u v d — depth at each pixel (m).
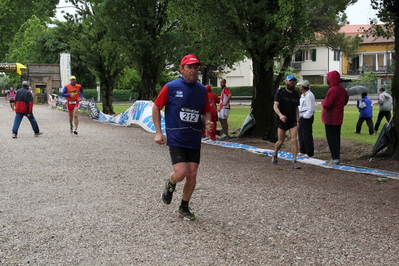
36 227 4.93
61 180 7.48
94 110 23.78
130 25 20.94
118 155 10.35
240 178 7.87
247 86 61.91
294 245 4.41
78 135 14.92
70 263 3.93
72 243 4.43
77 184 7.18
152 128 16.53
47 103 47.53
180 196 6.41
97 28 22.95
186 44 21.00
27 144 12.34
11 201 6.09
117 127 18.64
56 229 4.86
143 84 22.17
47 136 14.54
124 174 8.03
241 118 26.08
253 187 7.10
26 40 62.75
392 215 5.55
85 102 26.67
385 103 16.66
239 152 11.72
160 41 20.66
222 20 13.47
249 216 5.41
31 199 6.19
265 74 14.84
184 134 5.05
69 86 14.98
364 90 16.88
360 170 8.82
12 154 10.43
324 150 13.17
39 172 8.20
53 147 11.69
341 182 7.77
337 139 9.56
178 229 4.88
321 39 28.08
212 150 11.98
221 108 15.25
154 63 21.72
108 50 23.52
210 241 4.50
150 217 5.34
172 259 4.02
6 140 13.32
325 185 7.45
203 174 8.17
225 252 4.20
